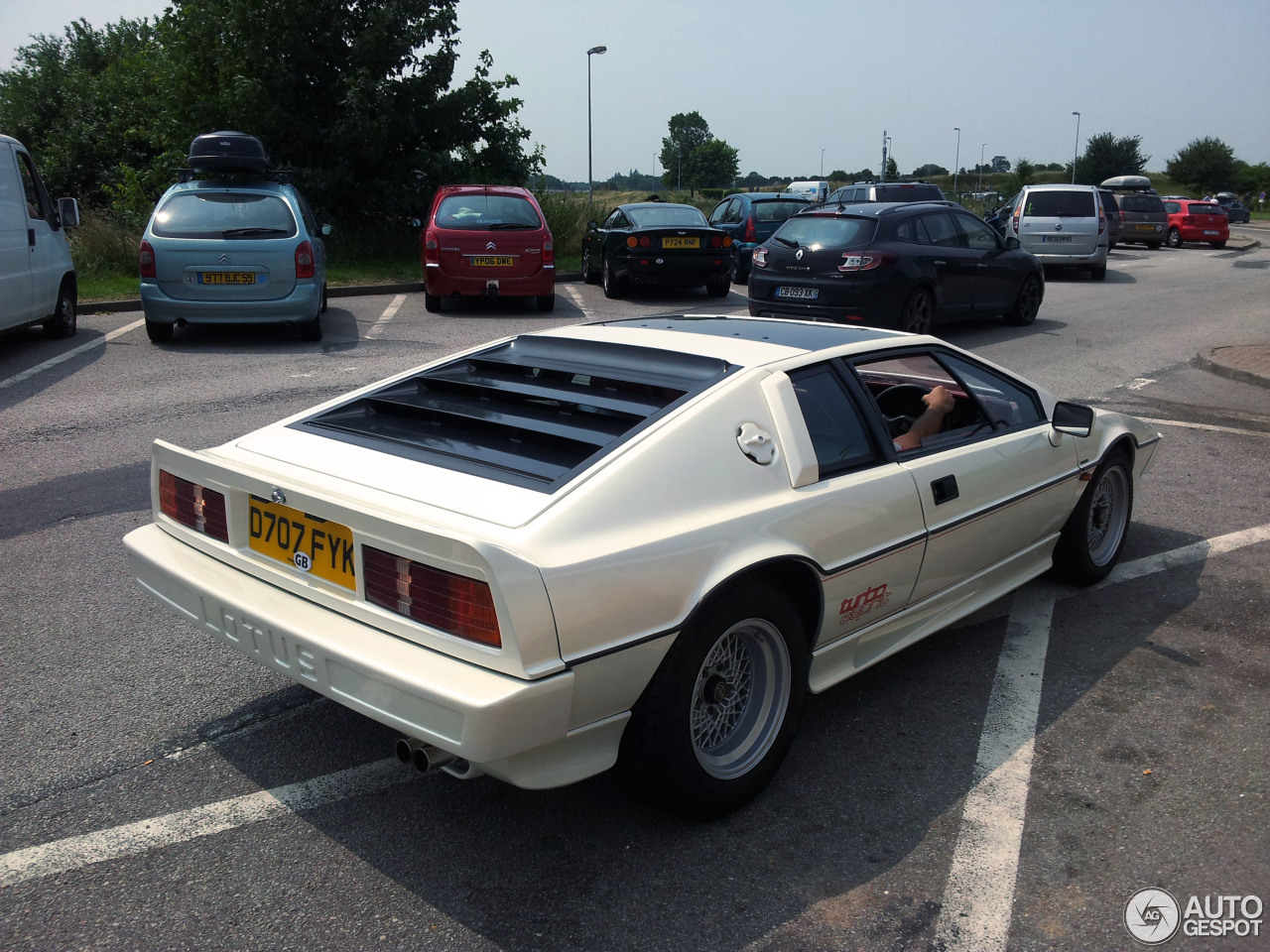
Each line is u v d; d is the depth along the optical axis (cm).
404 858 268
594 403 295
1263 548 507
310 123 1756
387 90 1766
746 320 389
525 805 293
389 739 328
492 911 248
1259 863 268
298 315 1016
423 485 269
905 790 302
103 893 253
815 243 1088
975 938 241
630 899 253
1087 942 239
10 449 647
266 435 322
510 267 1271
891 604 337
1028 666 382
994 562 390
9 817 283
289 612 260
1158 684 368
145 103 2245
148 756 315
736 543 271
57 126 2711
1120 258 2619
